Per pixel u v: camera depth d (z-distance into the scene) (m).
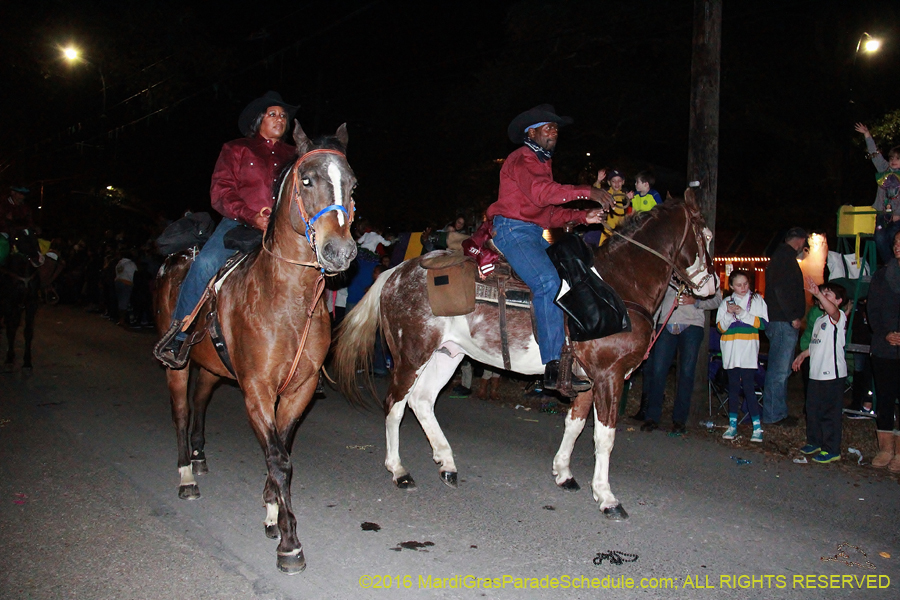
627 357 5.25
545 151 5.33
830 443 6.41
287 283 4.07
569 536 4.68
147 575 3.95
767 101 16.53
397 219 25.50
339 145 3.88
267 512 4.50
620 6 16.16
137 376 10.09
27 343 10.20
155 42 19.44
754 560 4.34
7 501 4.99
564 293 5.12
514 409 8.61
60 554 4.18
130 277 16.23
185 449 5.23
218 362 4.80
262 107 4.83
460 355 5.96
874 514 5.13
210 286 4.61
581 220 5.29
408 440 7.11
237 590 3.81
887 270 6.13
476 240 5.57
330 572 4.06
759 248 18.67
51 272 12.51
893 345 6.06
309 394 4.47
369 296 6.09
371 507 5.16
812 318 7.64
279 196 4.07
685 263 5.64
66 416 7.56
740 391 7.75
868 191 16.50
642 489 5.65
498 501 5.34
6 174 27.95
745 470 6.18
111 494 5.22
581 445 7.00
